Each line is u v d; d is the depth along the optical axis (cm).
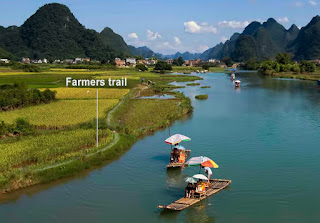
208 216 2683
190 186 2978
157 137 5116
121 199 2997
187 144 4709
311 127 5716
